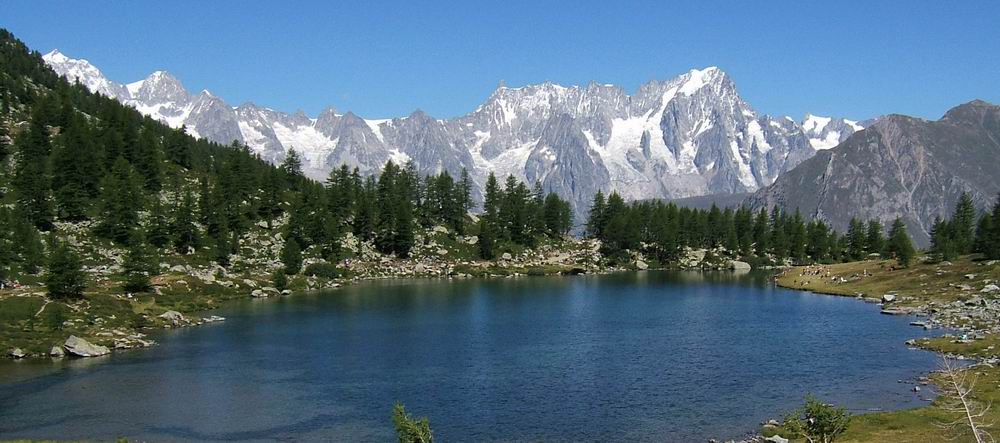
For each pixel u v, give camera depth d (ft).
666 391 254.47
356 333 377.91
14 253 467.93
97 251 530.27
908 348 320.70
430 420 223.10
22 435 207.31
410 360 309.42
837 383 260.42
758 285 650.84
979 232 639.35
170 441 204.13
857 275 625.82
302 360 309.63
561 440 203.51
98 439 204.85
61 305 369.50
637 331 383.45
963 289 476.95
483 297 544.62
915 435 185.57
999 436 176.04
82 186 601.21
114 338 340.18
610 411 230.68
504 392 255.09
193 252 587.27
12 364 299.99
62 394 252.83
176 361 307.58
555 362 303.89
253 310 464.24
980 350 296.10
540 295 561.02
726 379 270.46
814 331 376.27
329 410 234.38
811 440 176.65
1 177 609.83
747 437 202.18
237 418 225.97
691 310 470.80
